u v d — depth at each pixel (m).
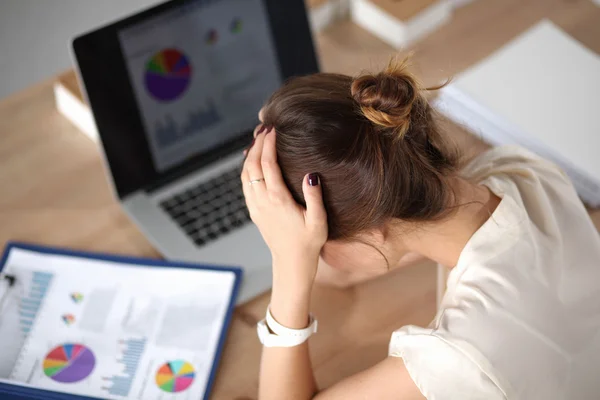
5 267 1.15
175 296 1.12
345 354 1.07
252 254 1.17
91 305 1.11
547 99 1.29
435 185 0.85
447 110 1.32
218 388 1.03
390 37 1.48
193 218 1.21
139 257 1.17
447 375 0.85
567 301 0.91
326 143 0.80
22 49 2.58
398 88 0.77
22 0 2.72
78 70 1.14
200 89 1.25
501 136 1.27
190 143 1.27
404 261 1.15
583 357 0.90
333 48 1.48
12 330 1.07
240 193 1.25
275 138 0.84
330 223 0.87
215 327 1.08
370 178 0.80
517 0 1.54
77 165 1.32
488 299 0.87
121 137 1.20
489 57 1.37
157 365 1.04
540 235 0.92
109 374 1.03
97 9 2.71
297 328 0.96
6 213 1.24
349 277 1.13
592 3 1.53
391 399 0.90
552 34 1.40
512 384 0.85
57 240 1.21
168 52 1.21
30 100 1.42
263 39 1.28
